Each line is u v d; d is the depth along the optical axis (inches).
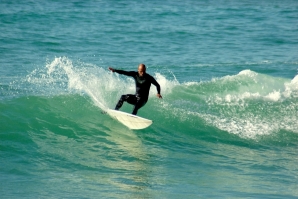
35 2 4933.6
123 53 3107.8
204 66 2871.6
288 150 1759.4
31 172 1395.2
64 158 1533.0
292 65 2992.1
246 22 4525.1
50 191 1236.5
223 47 3459.6
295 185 1396.4
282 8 5506.9
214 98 2150.6
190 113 1989.4
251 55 3243.1
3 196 1181.7
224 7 5423.2
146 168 1498.5
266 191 1320.1
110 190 1266.0
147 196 1226.0
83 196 1205.1
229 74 2704.2
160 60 2965.1
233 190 1315.2
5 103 1881.2
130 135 1787.6
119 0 5506.9
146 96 1732.3
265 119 2009.1
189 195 1248.2
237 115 2028.8
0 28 3607.3
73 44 3270.2
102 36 3590.1
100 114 1902.1
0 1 4854.8
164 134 1829.5
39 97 1974.7
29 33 3506.4
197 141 1798.7
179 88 2213.3
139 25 4094.5
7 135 1649.9
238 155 1681.8
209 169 1523.1
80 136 1736.0
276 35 3951.8
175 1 5757.9
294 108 2111.2
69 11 4532.5
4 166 1424.7
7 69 2493.8
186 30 3998.5
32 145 1610.5
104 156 1584.6
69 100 1979.6
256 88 2268.7
